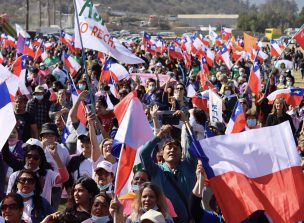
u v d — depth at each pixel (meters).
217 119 15.97
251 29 183.88
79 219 8.50
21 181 9.34
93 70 24.77
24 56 19.73
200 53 36.56
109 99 18.19
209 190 9.30
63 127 15.18
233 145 8.35
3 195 10.73
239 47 52.41
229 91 19.47
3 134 9.21
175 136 14.07
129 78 22.91
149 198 8.39
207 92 18.31
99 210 8.53
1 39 48.50
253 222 8.41
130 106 9.50
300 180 8.23
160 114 14.73
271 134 8.38
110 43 15.32
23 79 19.58
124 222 8.53
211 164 8.25
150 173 9.28
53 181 10.43
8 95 9.32
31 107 16.86
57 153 11.06
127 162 9.48
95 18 15.16
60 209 11.95
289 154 8.29
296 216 8.07
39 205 9.43
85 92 13.23
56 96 17.64
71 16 153.38
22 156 11.70
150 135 9.52
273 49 43.72
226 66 34.69
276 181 8.22
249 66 37.56
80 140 11.56
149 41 47.22
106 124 14.49
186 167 9.49
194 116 14.04
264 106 19.03
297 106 19.33
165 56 42.81
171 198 9.20
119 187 9.38
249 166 8.27
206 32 151.62
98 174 10.09
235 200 8.08
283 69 32.69
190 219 9.18
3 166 10.86
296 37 21.72
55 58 33.94
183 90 17.95
